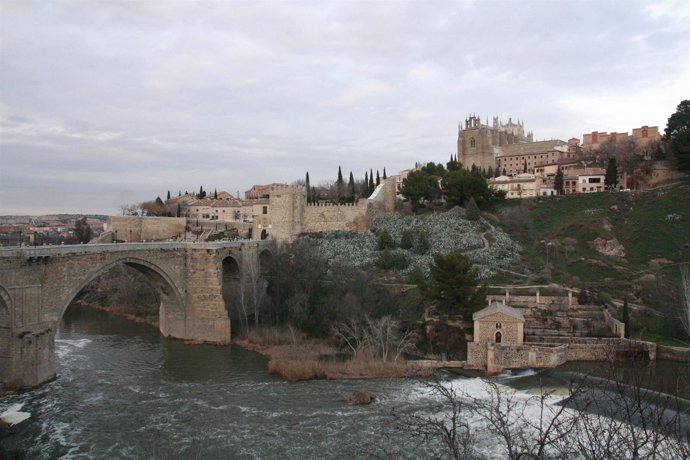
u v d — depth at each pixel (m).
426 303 83.38
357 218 127.88
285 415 51.31
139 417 50.56
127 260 70.19
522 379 62.72
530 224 123.50
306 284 92.06
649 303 84.50
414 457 41.25
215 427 48.31
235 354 75.31
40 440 45.03
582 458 22.64
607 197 129.38
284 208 124.69
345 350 75.56
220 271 84.94
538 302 82.56
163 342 82.12
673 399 28.64
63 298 59.94
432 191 142.12
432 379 63.28
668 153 149.12
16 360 55.31
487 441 41.72
